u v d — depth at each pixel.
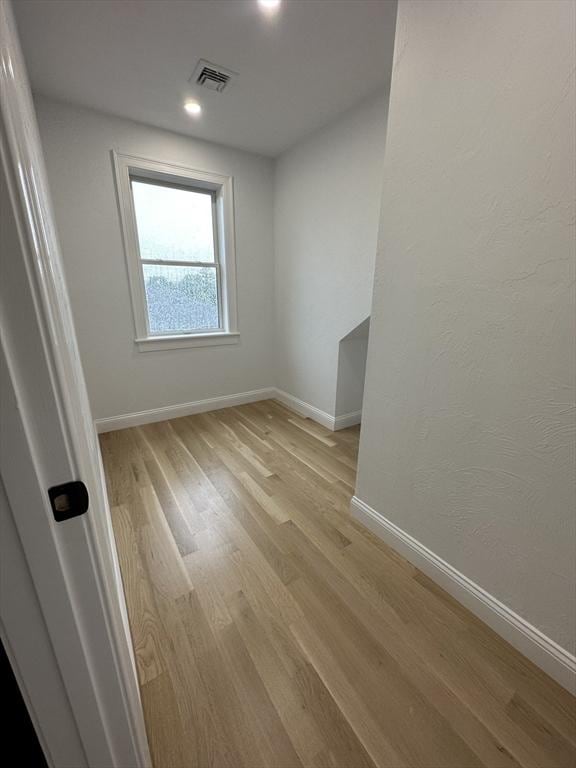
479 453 1.17
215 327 3.31
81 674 0.47
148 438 2.74
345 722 0.94
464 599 1.29
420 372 1.32
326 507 1.90
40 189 0.98
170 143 2.59
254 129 2.54
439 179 1.13
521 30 0.87
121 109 2.27
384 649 1.14
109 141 2.38
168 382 3.09
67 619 0.44
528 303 0.97
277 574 1.44
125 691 0.54
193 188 2.90
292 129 2.54
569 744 0.90
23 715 0.55
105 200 2.46
